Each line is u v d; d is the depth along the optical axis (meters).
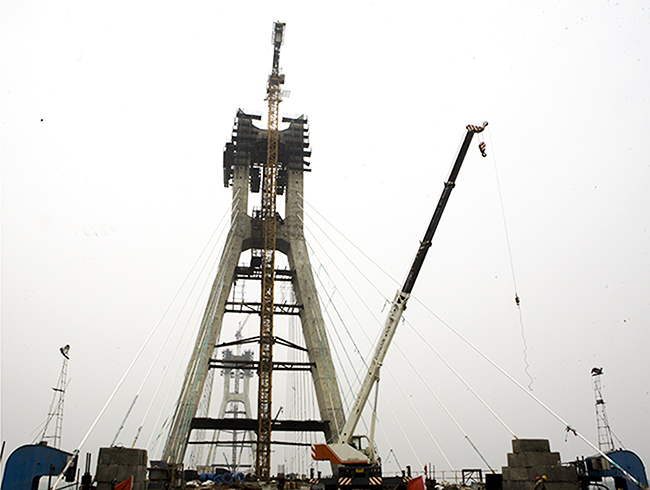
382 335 29.77
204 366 53.34
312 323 57.50
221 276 59.22
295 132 69.50
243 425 53.59
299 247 63.00
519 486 22.48
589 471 26.27
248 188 65.62
